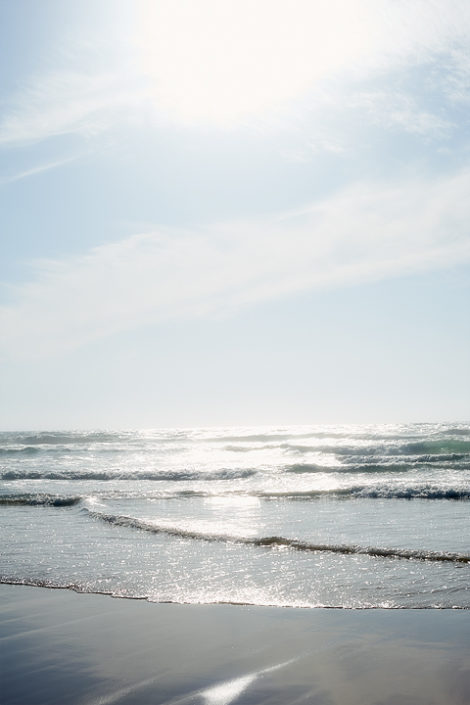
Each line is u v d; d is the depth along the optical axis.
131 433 67.69
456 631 4.87
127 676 4.11
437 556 7.54
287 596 6.12
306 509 12.67
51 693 3.86
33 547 8.96
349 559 7.67
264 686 3.86
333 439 43.34
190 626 5.26
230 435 56.78
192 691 3.81
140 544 9.02
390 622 5.19
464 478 19.09
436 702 3.53
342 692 3.72
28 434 65.69
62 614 5.73
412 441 33.78
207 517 11.66
